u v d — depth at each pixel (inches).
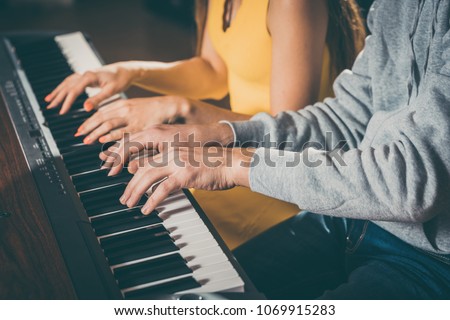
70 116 56.3
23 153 50.9
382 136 45.2
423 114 42.1
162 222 44.4
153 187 47.3
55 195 46.0
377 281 45.4
